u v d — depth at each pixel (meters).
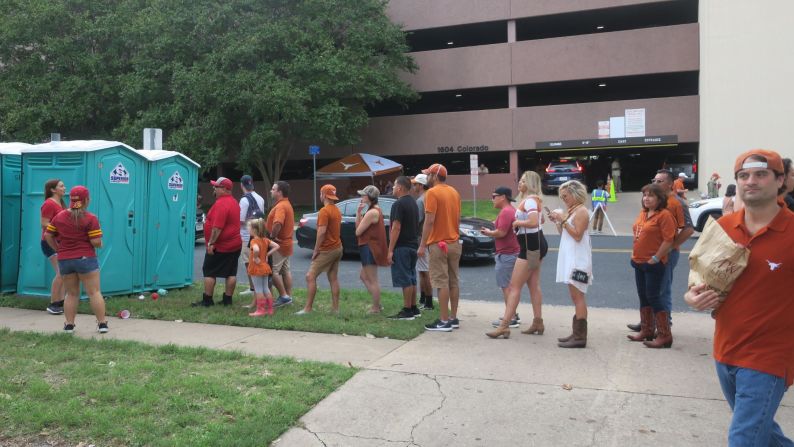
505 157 33.28
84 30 26.78
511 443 3.88
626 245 15.52
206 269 8.36
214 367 5.44
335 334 6.78
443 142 30.39
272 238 8.09
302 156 32.91
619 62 27.62
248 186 8.91
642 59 27.31
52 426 4.12
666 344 6.08
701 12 26.38
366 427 4.14
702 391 4.79
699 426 4.11
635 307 8.39
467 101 35.94
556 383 5.00
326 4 26.06
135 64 26.14
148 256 9.30
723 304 2.86
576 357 5.77
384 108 36.34
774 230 2.73
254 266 7.52
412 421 4.23
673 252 6.21
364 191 7.54
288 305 8.40
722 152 25.55
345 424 4.19
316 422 4.22
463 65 29.88
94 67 26.69
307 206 32.12
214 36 25.73
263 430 3.99
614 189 26.12
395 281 7.34
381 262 7.59
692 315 7.77
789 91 24.92
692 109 26.67
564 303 8.73
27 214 8.76
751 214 2.83
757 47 25.14
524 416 4.30
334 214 7.69
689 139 26.73
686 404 4.50
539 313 6.70
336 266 7.89
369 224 7.53
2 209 9.04
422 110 36.38
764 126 25.17
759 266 2.73
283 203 8.29
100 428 4.02
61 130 28.45
